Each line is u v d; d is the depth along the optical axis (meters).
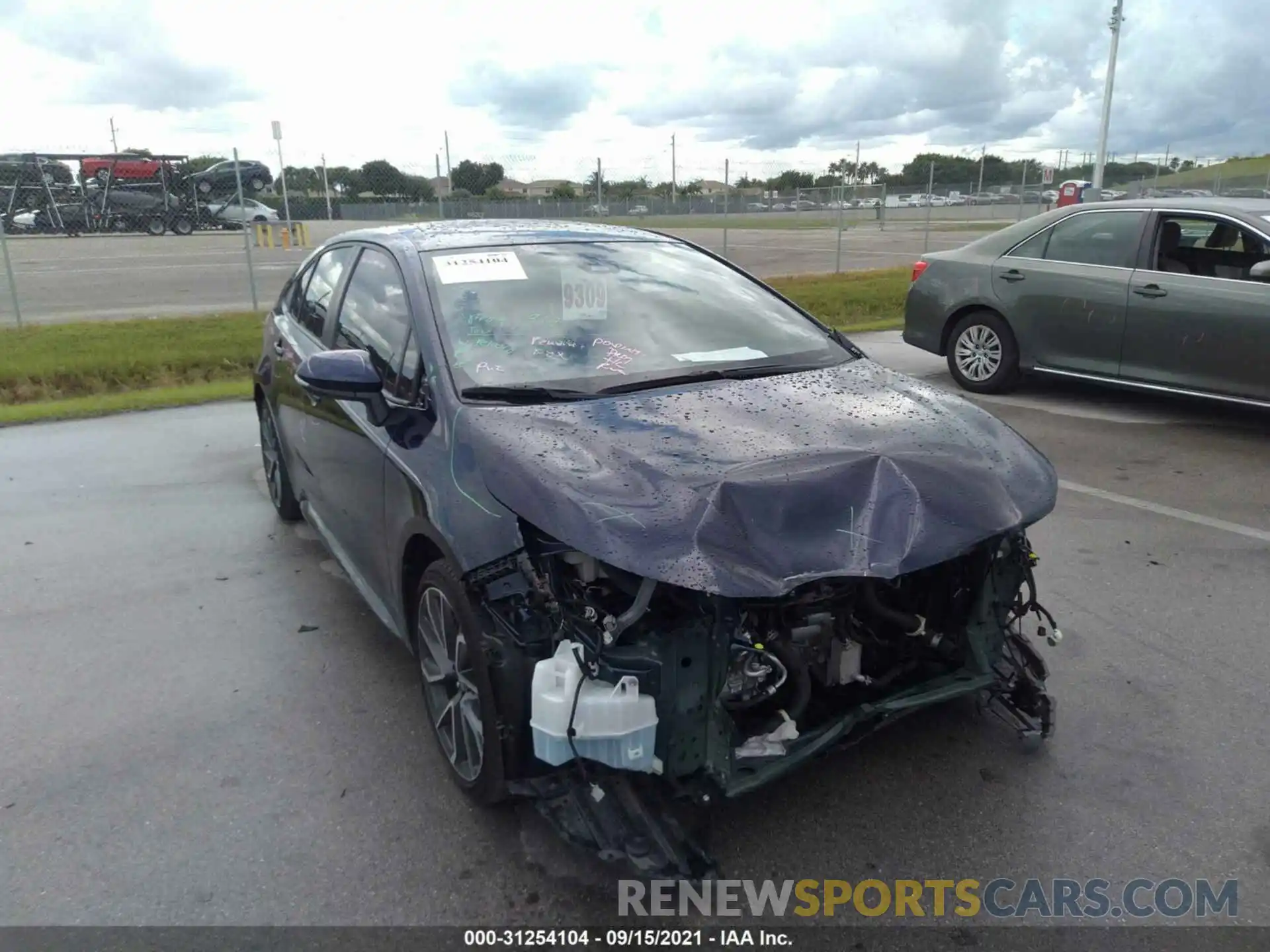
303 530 5.45
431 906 2.58
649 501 2.50
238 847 2.81
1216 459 6.44
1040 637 3.73
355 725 3.43
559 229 4.28
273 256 23.06
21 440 7.54
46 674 3.82
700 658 2.48
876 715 2.79
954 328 8.64
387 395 3.34
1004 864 2.71
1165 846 2.77
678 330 3.62
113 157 27.02
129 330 12.62
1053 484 3.01
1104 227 7.61
